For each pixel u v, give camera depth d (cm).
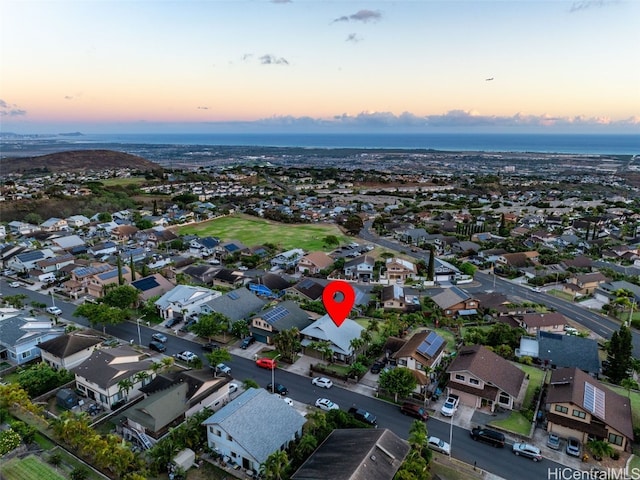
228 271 9569
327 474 3588
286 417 4353
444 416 4847
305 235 14825
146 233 13850
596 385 4834
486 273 11006
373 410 4991
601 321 8038
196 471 3956
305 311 7469
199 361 5912
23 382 5147
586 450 4312
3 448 4034
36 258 10375
